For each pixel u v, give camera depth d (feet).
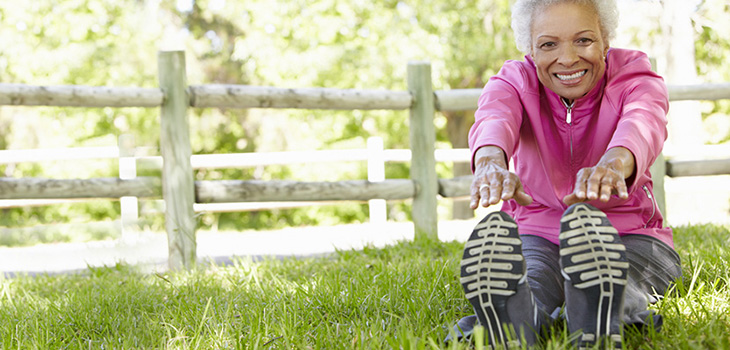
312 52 50.78
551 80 8.10
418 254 14.94
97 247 21.88
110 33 54.03
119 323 9.21
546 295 7.47
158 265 16.31
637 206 8.61
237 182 16.75
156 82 54.39
